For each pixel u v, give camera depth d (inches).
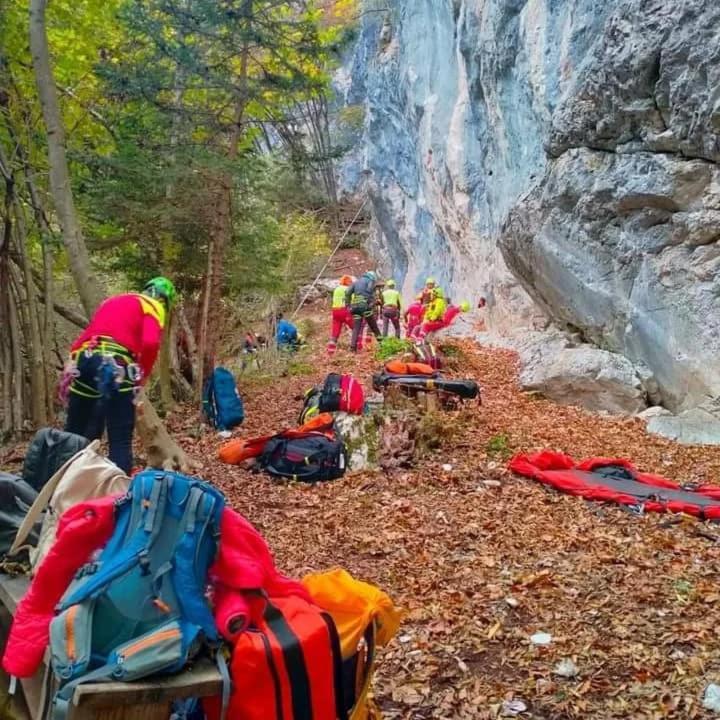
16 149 350.0
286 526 213.2
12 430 330.6
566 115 415.2
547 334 490.0
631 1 363.6
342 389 289.3
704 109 326.0
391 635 104.5
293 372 493.0
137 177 371.9
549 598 163.3
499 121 588.1
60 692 79.8
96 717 80.5
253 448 271.4
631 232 380.8
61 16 406.6
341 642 95.4
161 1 374.9
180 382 418.6
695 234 347.3
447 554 189.9
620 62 365.4
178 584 86.0
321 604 100.3
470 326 692.7
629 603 159.9
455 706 125.3
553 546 193.6
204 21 379.2
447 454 278.2
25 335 348.2
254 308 597.6
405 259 1000.9
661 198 356.5
